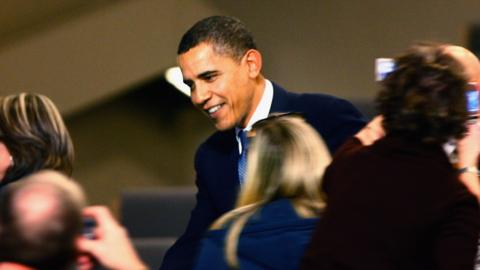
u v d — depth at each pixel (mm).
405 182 4930
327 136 6602
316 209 5215
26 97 5855
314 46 15656
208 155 6777
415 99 4969
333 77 15609
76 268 4082
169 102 18156
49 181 4004
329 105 6652
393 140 5051
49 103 5883
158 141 18203
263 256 5082
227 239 5141
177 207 10852
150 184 18141
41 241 3879
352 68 15570
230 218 5250
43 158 5746
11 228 3873
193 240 6695
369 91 15539
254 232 5129
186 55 6492
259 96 6621
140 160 18156
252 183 5309
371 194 4949
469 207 4898
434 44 5258
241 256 5105
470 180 5395
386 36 15336
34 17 15969
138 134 18141
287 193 5258
